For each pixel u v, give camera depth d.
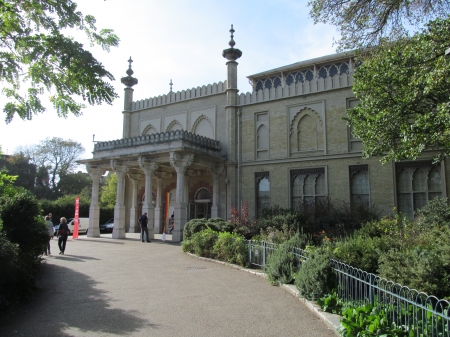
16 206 10.10
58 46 6.22
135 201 28.28
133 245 19.05
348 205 20.06
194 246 14.86
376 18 11.95
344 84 21.31
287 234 13.55
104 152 24.33
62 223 15.52
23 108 6.91
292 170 22.52
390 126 11.83
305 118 22.52
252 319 6.37
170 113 27.72
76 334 5.61
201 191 26.83
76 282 9.61
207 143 23.39
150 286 9.12
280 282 9.10
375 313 5.32
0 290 6.94
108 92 6.62
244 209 19.61
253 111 24.19
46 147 52.75
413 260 6.09
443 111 9.14
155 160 22.25
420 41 10.91
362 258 7.51
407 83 11.59
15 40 6.39
